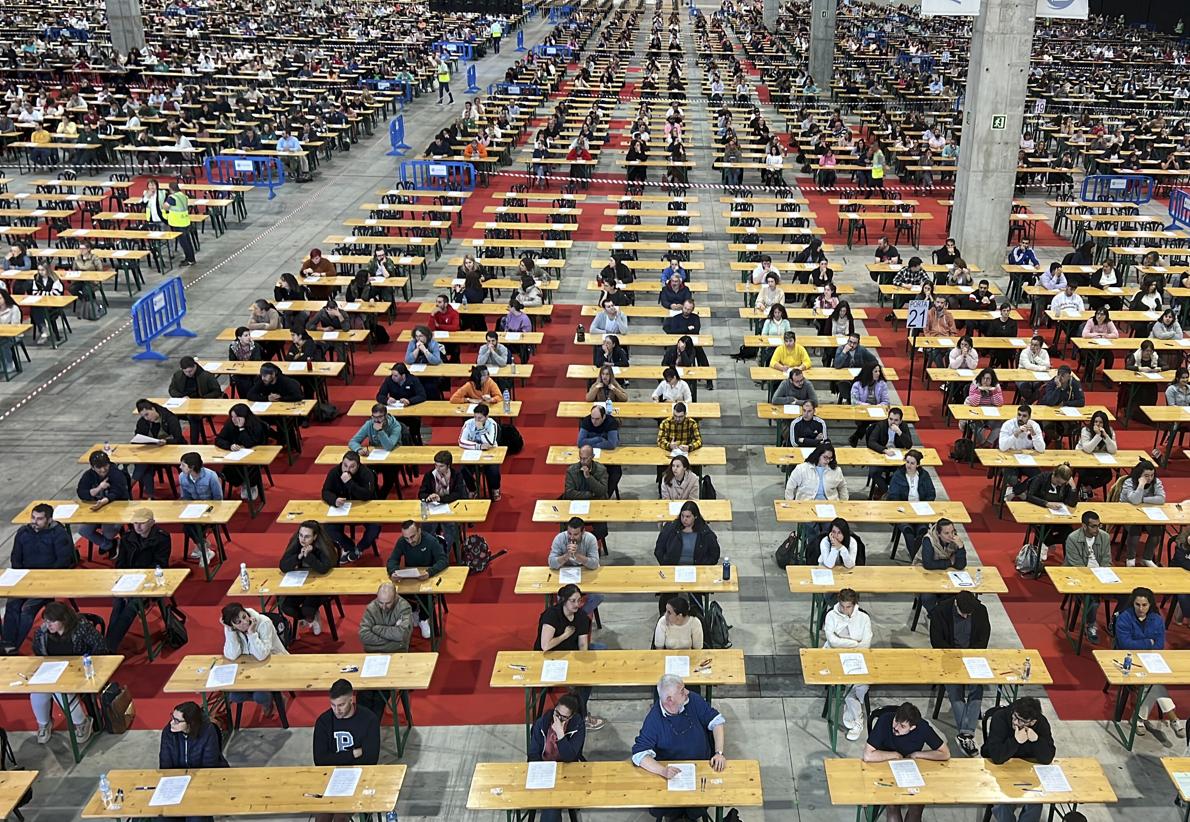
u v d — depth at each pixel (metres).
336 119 36.03
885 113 40.59
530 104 42.38
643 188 31.52
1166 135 37.41
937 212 29.72
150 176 30.78
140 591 10.44
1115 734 9.77
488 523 13.62
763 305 18.89
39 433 15.82
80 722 9.60
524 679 8.98
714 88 47.72
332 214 28.12
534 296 19.72
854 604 9.69
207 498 12.52
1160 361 17.47
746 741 9.68
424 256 23.73
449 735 9.80
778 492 14.42
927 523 11.92
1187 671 9.27
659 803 7.64
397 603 10.00
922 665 9.27
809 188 32.75
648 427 16.22
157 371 18.17
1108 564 11.20
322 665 9.33
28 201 27.25
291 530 13.45
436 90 49.16
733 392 17.62
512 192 30.45
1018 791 7.76
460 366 15.92
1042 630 11.38
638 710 10.16
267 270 23.56
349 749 8.22
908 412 14.91
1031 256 21.97
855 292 22.67
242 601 11.90
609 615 11.63
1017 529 13.50
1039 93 48.28
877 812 8.20
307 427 16.34
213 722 9.20
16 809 8.79
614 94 47.03
